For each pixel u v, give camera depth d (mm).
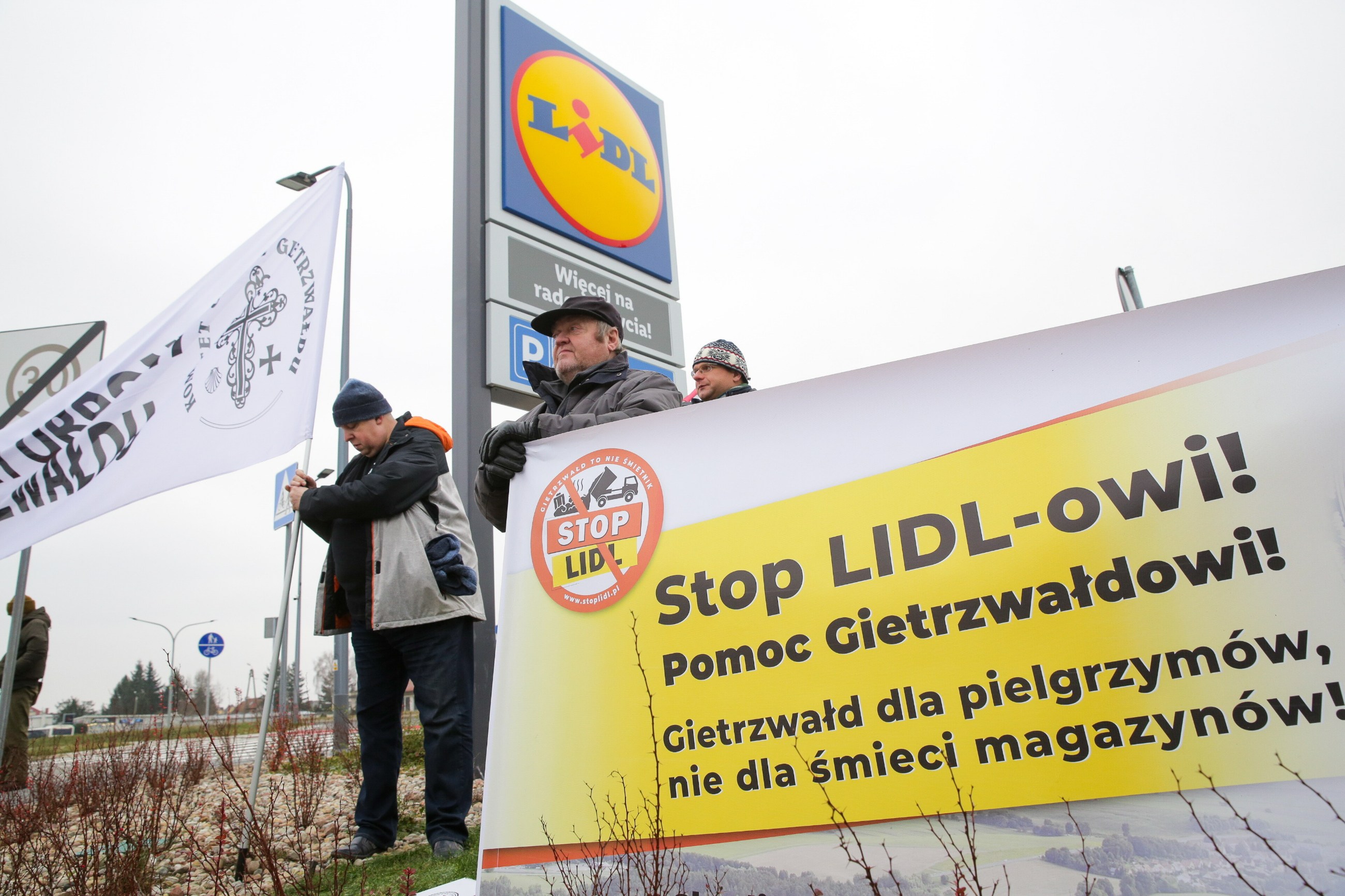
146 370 4570
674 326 8711
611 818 2146
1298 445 1934
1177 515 1955
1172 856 1731
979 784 1899
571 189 7824
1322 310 2018
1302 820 1686
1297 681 1774
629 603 2344
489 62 7539
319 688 25703
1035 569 2014
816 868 1954
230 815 3986
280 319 4234
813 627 2146
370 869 3262
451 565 3412
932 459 2193
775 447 2355
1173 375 2066
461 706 3439
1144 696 1851
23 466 4582
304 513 3527
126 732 8672
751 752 2094
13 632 5762
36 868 3498
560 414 3311
